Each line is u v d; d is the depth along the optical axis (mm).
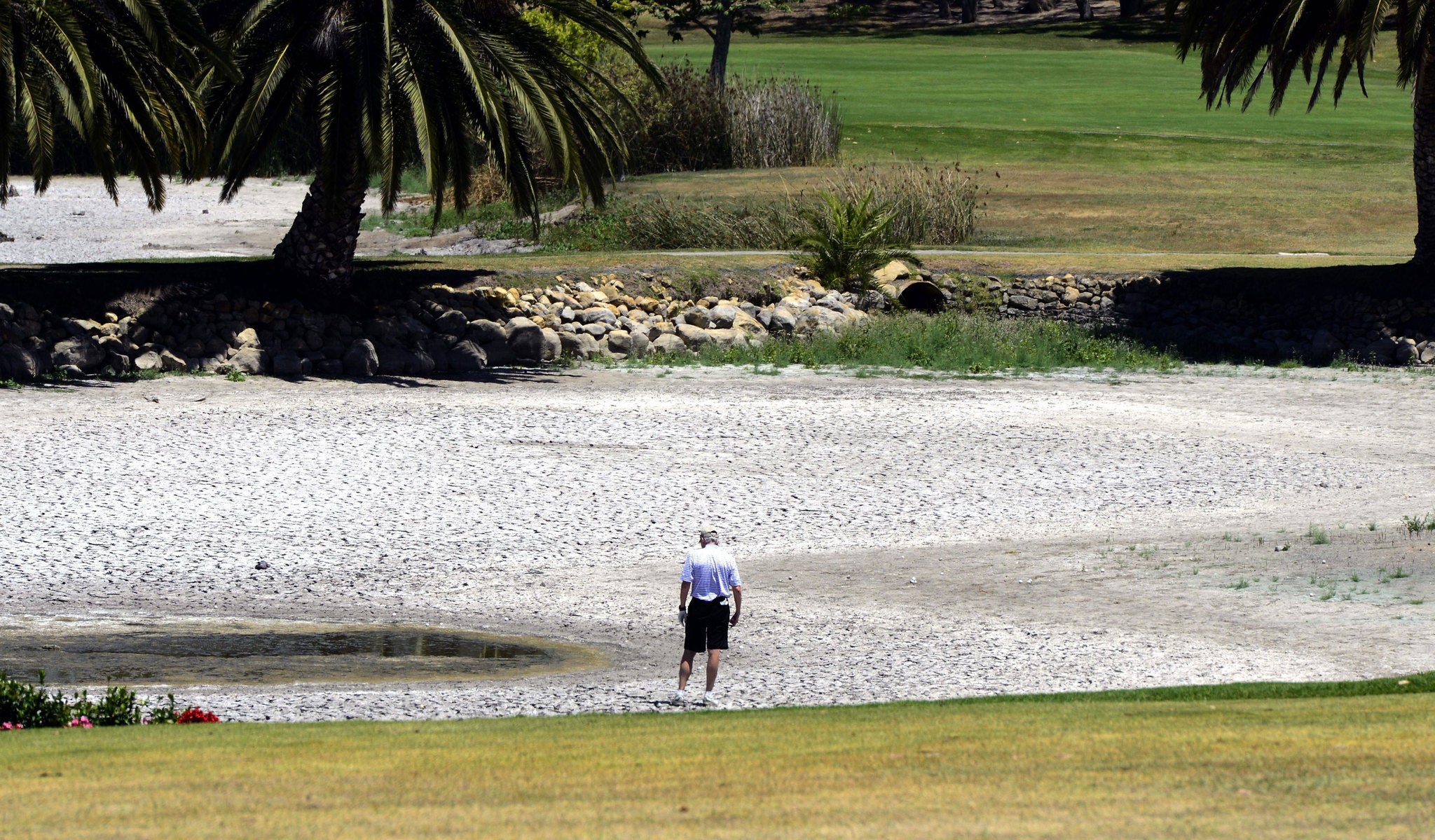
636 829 20875
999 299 129750
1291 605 47938
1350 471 75000
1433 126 119750
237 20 94812
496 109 93688
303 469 71000
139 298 99375
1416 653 41344
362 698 38844
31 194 196375
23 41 84250
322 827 21109
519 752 27672
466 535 61094
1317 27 116375
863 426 85812
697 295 124000
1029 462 77125
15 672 41312
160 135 88188
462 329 108188
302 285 104375
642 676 42375
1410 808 21797
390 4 91312
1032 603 50094
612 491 69125
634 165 190375
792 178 177875
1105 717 31328
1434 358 113188
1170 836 20312
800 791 23484
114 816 21797
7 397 84562
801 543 61125
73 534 58594
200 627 47812
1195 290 126438
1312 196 176625
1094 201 175375
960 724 30734
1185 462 77188
